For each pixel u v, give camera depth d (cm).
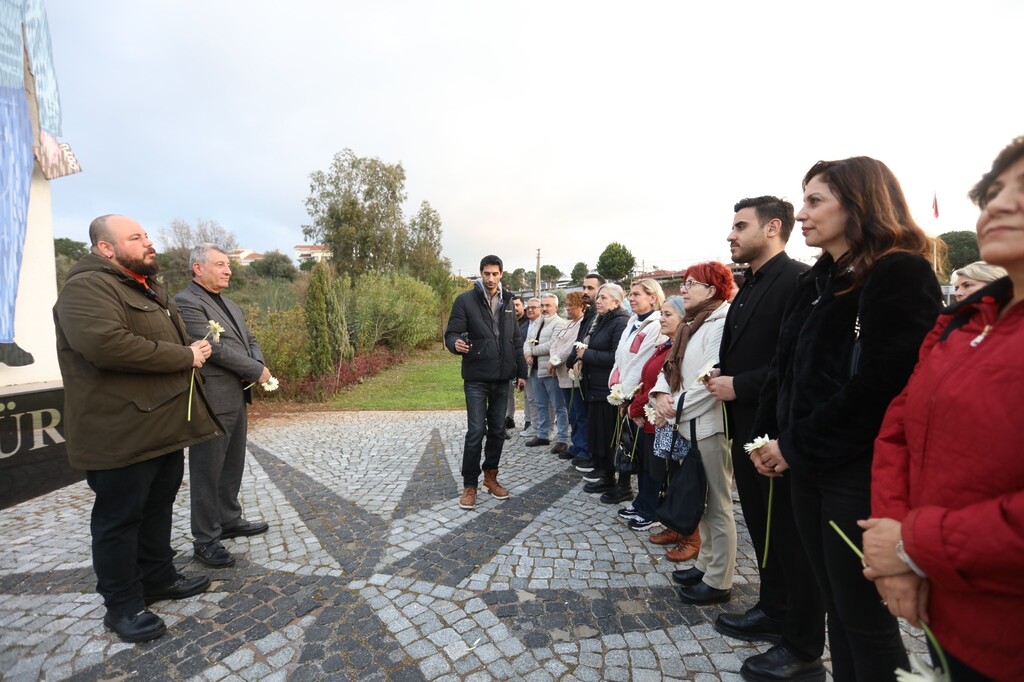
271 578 293
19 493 450
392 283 2008
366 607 262
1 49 479
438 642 232
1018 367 90
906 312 137
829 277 167
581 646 228
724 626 236
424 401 999
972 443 95
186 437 260
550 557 316
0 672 217
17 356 516
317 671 214
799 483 165
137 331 246
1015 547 85
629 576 292
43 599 276
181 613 259
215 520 311
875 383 138
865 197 153
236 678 211
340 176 2800
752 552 322
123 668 219
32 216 531
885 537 111
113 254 248
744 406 225
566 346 515
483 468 432
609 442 416
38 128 529
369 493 444
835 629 161
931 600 106
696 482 253
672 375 284
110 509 237
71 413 230
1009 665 91
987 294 105
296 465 539
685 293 290
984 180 104
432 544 336
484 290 405
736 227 237
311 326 1062
